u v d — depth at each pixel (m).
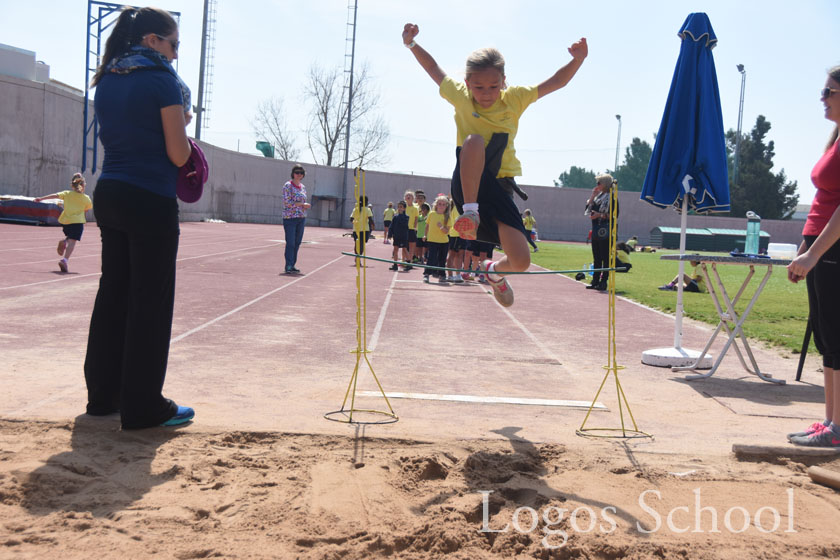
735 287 15.70
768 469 3.34
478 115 3.64
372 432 3.65
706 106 6.10
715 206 6.14
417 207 18.31
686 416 4.37
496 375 5.43
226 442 3.46
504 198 3.67
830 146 3.85
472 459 3.23
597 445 3.61
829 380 3.74
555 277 17.48
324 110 64.00
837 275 3.57
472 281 14.52
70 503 2.64
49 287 9.53
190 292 10.08
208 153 45.72
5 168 28.09
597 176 14.02
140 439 3.43
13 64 29.45
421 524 2.54
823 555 2.43
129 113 3.49
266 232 35.41
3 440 3.31
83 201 11.51
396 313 9.07
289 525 2.51
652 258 31.67
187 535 2.41
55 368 4.86
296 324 7.64
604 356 6.52
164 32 3.64
